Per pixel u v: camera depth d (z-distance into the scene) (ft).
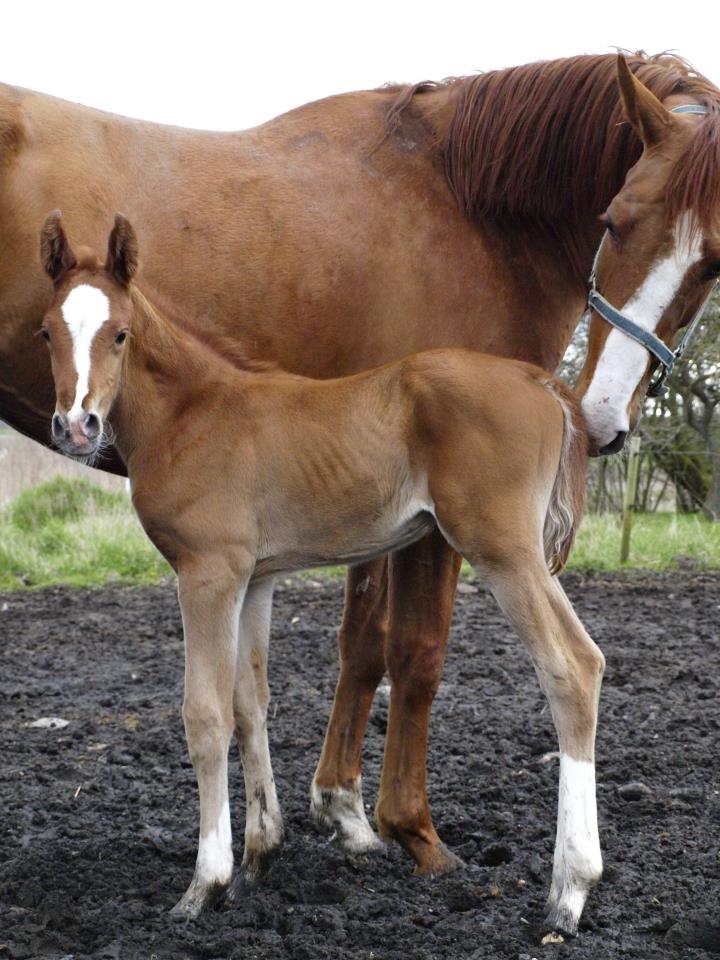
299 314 12.87
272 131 13.66
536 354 13.97
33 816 14.29
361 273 13.02
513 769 16.02
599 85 13.38
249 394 11.93
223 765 11.43
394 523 11.78
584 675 10.97
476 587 29.81
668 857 12.62
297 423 11.78
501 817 13.85
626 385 11.95
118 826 14.01
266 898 11.70
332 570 32.35
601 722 18.19
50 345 11.30
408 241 13.21
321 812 13.61
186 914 11.20
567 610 11.21
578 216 13.71
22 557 33.50
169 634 25.62
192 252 12.64
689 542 35.22
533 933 10.75
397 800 12.75
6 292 12.59
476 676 21.44
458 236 13.43
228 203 12.85
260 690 12.37
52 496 41.09
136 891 11.93
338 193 13.19
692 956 10.25
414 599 12.83
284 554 12.02
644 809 14.17
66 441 10.88
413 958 10.26
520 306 13.73
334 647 23.68
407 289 13.15
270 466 11.74
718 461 43.86
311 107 13.97
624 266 11.95
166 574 32.65
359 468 11.65
